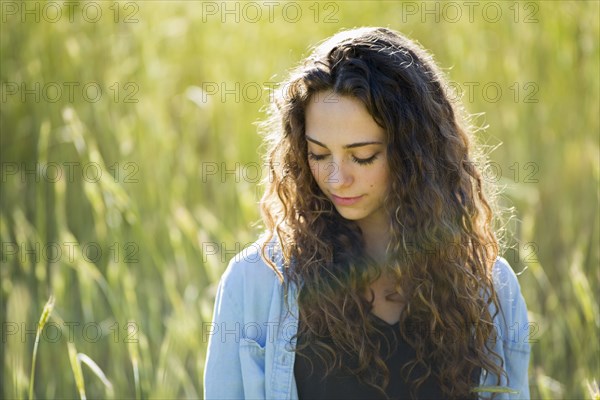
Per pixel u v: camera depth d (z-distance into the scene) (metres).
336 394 2.58
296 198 2.66
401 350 2.59
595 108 5.69
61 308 4.36
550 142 5.62
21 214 4.86
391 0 6.23
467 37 5.84
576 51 5.92
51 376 4.41
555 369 4.46
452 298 2.65
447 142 2.65
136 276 4.75
